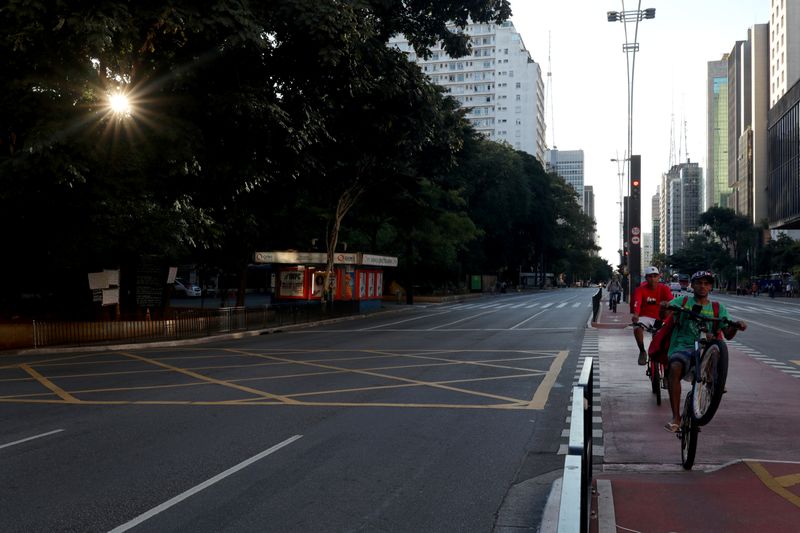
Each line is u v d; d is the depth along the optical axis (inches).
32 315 938.7
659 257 6889.8
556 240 4045.3
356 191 1401.3
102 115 685.3
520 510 218.4
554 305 2006.6
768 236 4377.5
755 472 247.8
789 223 3420.3
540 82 7657.5
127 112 696.4
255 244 1307.8
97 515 211.5
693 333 281.4
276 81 818.8
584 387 151.2
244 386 479.8
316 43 736.3
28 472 260.1
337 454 286.0
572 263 5856.3
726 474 247.9
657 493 225.3
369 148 1124.5
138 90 717.9
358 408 392.8
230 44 667.4
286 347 794.8
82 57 687.1
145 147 727.7
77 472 259.4
